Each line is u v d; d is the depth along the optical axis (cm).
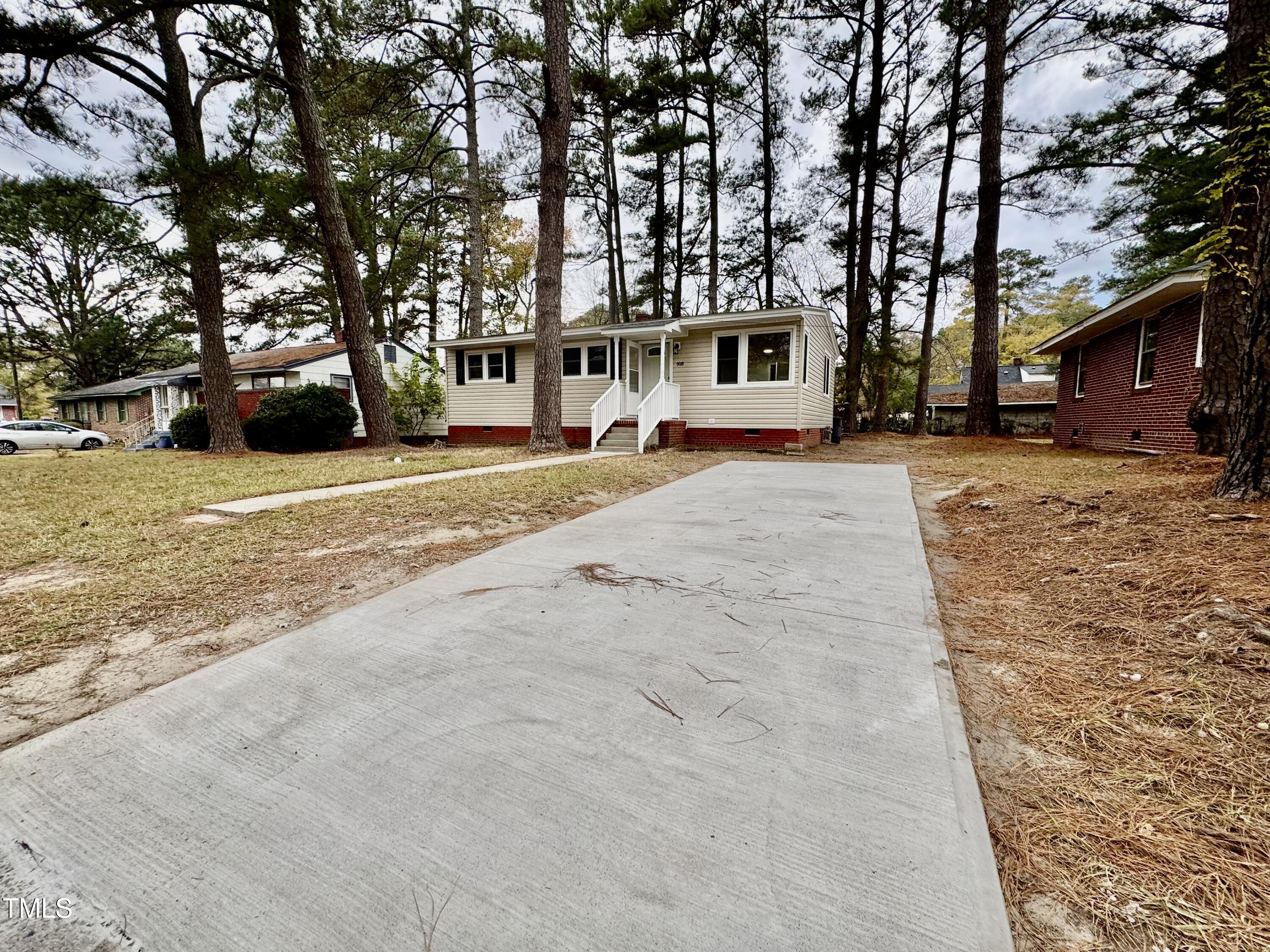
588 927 107
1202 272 668
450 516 485
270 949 104
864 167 1845
